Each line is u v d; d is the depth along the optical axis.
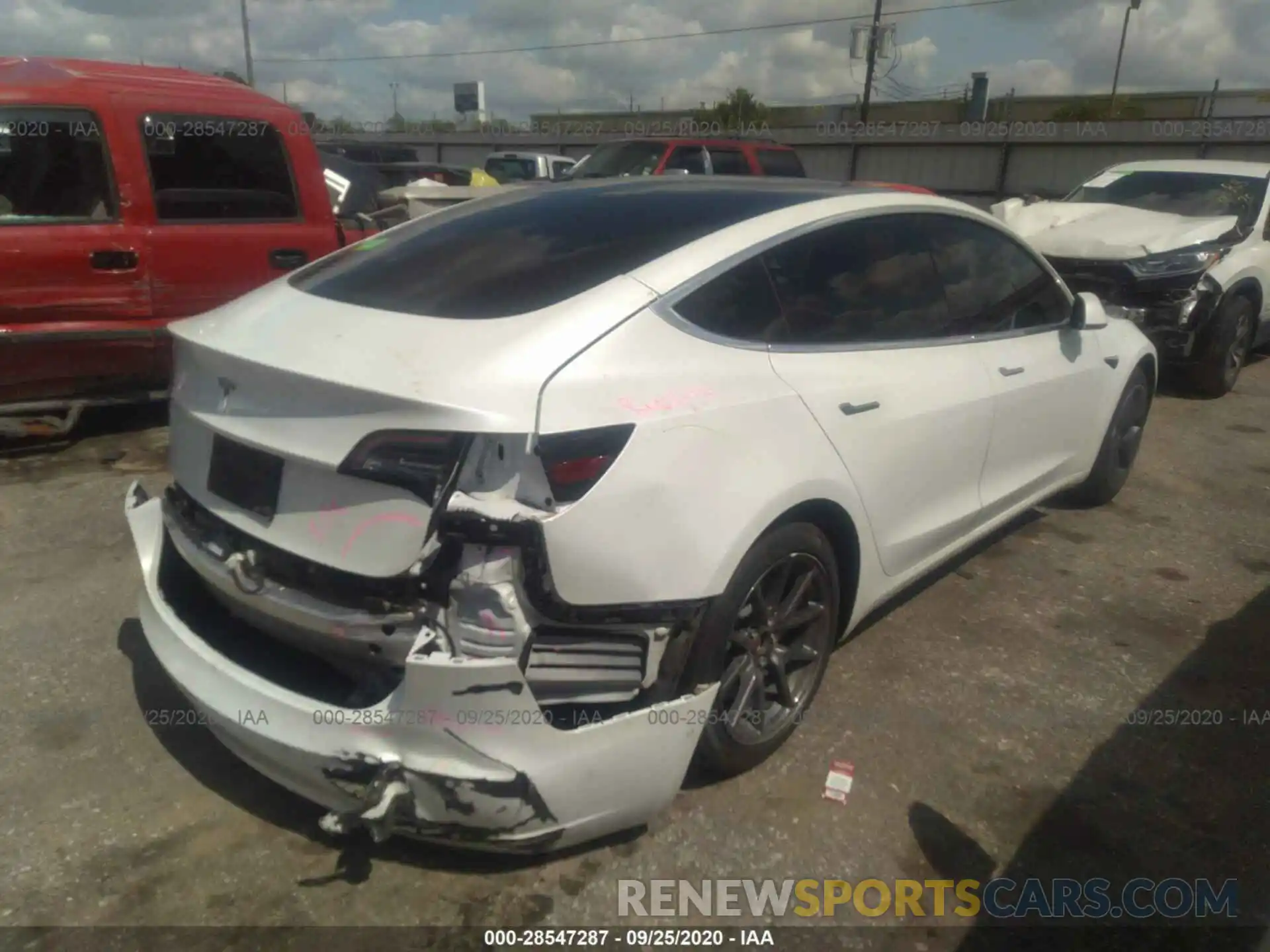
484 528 2.17
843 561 3.18
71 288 5.22
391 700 2.26
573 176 13.70
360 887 2.53
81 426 6.06
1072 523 5.10
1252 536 5.00
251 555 2.48
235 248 5.74
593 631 2.38
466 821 2.28
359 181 7.96
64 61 5.78
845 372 3.06
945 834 2.79
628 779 2.41
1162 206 8.48
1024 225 8.31
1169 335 7.40
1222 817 2.89
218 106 5.67
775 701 3.04
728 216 3.08
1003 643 3.83
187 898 2.48
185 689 2.55
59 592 3.98
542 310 2.53
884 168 28.03
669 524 2.42
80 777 2.91
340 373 2.32
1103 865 2.70
